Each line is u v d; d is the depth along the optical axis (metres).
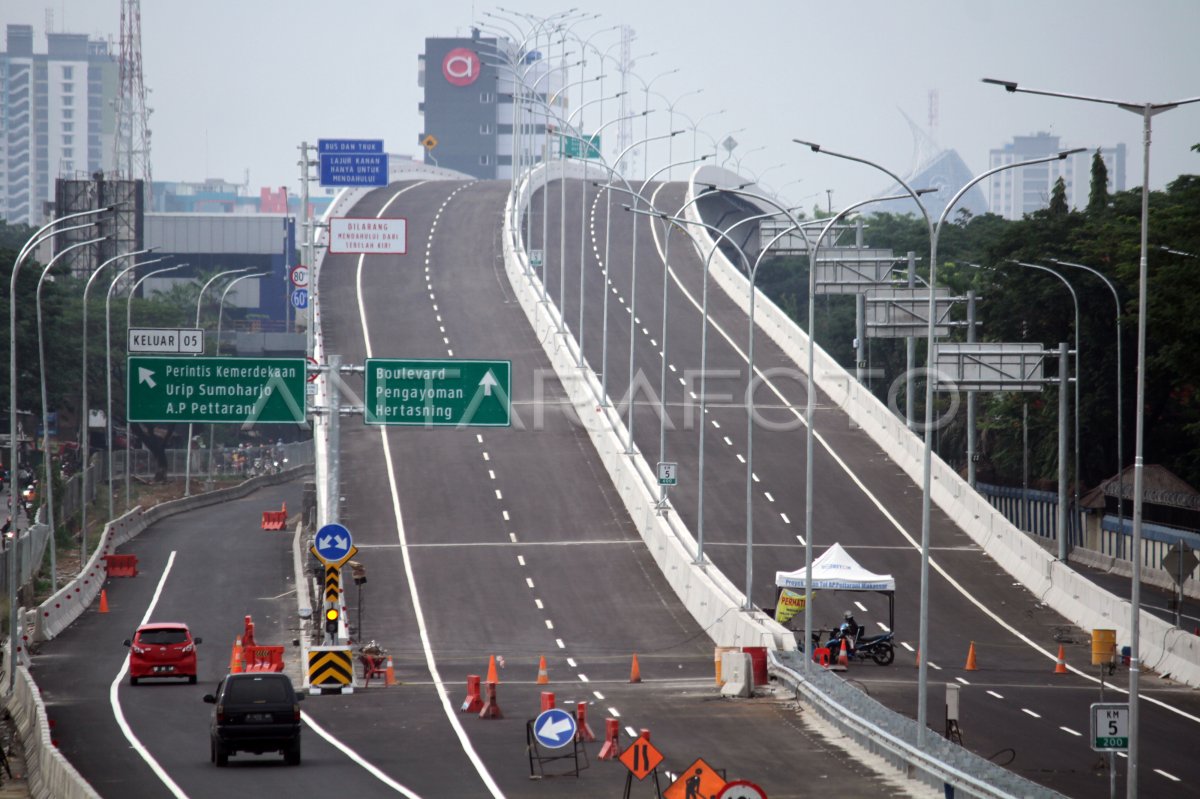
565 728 77.25
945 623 155.12
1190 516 198.50
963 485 191.75
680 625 152.75
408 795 74.38
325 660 115.19
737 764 84.81
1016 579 172.25
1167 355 185.62
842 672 129.62
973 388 186.88
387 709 107.19
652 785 77.75
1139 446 76.56
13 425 141.25
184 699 112.88
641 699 112.38
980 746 94.12
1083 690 120.94
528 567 173.00
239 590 183.00
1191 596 184.25
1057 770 86.56
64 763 72.38
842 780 80.00
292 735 83.12
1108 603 149.25
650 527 179.50
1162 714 109.56
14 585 135.88
